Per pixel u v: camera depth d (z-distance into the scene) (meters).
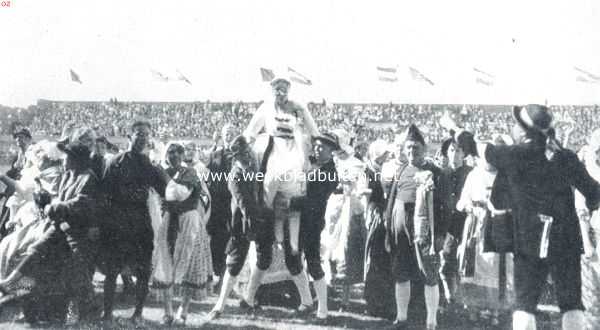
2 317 5.98
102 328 5.59
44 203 6.07
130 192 5.85
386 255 6.39
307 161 6.57
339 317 6.34
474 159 7.05
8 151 10.55
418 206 5.82
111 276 5.84
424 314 6.36
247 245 6.21
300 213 6.31
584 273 5.79
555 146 4.85
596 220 6.05
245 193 6.21
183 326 5.77
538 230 4.62
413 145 6.02
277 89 6.70
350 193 6.92
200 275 5.95
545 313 6.37
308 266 6.25
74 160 5.93
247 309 6.58
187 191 5.92
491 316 6.19
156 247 6.12
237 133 7.84
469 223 6.61
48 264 5.77
